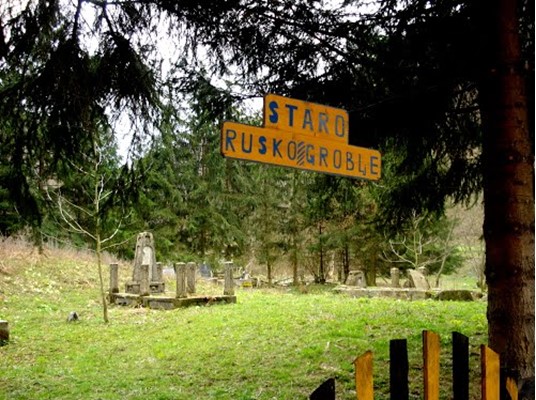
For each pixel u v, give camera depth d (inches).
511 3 143.9
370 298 522.0
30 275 625.3
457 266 832.3
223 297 522.3
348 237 786.8
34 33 148.9
